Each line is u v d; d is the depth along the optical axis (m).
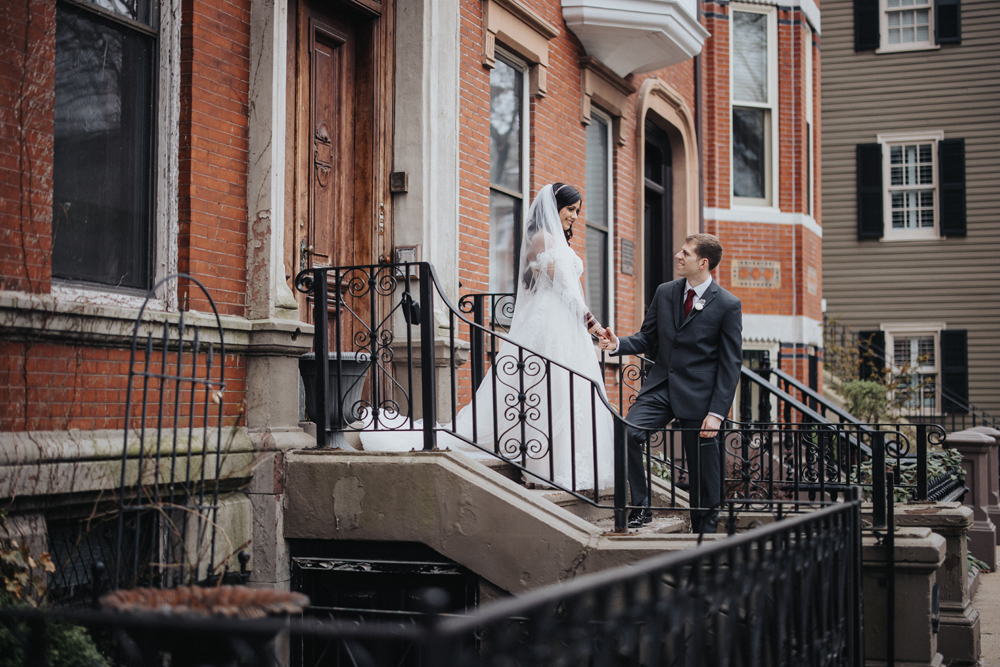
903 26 19.45
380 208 6.27
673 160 11.74
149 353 3.74
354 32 6.32
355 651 4.80
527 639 4.34
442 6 6.42
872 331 19.28
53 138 4.14
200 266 4.71
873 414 14.83
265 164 5.01
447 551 4.64
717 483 5.30
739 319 5.30
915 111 19.23
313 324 5.44
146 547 4.43
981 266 18.81
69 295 4.08
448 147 6.41
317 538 4.85
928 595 4.72
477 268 6.95
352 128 6.30
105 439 4.10
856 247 19.47
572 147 8.64
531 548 4.50
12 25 3.82
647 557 4.32
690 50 9.30
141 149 4.62
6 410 3.72
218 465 3.99
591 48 8.82
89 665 3.24
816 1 14.16
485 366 6.99
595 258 9.46
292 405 5.11
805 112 13.51
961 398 18.75
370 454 4.81
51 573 3.85
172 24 4.66
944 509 5.96
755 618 3.08
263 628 2.06
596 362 5.73
